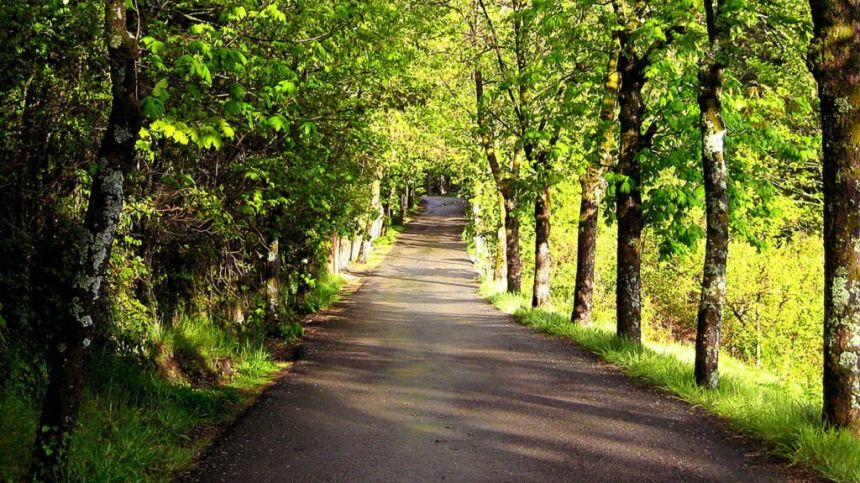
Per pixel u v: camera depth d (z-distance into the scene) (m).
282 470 6.04
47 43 6.33
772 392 9.13
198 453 6.58
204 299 11.93
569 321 15.58
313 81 10.20
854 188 6.22
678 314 31.33
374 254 45.03
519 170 22.06
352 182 14.55
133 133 4.99
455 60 20.47
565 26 12.92
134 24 5.62
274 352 12.62
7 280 6.73
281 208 13.81
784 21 9.71
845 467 5.50
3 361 6.33
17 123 6.80
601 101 13.66
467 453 6.46
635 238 12.26
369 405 8.46
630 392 8.96
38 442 4.94
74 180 7.66
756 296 25.86
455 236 59.94
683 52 10.57
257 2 7.99
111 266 8.27
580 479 5.71
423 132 27.72
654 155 12.48
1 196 6.96
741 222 12.55
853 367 6.19
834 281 6.31
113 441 6.19
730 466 5.94
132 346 8.52
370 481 5.73
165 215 9.82
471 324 16.91
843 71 6.22
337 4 9.73
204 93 7.26
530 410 8.08
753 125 12.01
